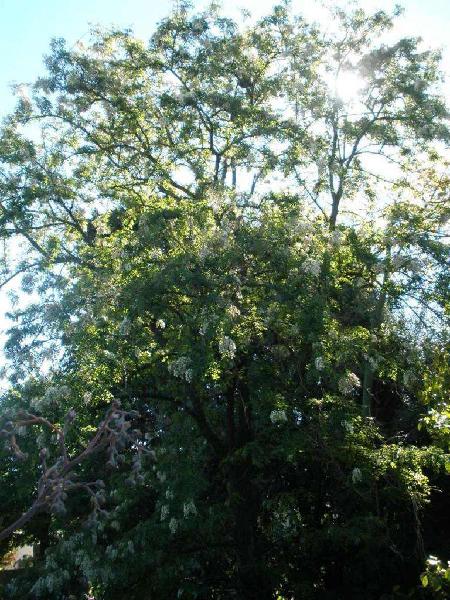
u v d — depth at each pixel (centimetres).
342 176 1446
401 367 1191
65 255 1476
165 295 1048
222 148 1518
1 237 1467
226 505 1224
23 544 1927
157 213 1123
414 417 1346
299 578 1294
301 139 1441
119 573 1167
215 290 1007
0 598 1384
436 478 1262
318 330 1047
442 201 1380
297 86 1543
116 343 1090
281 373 1146
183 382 1146
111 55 1592
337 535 1137
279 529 1348
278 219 1139
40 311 1320
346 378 1057
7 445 420
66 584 1301
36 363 1188
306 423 1137
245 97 1524
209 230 1097
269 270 1075
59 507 378
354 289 1202
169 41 1539
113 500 1268
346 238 1226
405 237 1230
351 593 1233
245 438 1212
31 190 1412
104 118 1593
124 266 1099
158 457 1213
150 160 1517
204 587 1241
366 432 1127
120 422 408
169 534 1184
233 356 998
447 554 1199
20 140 1499
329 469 1227
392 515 1273
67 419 430
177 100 1464
